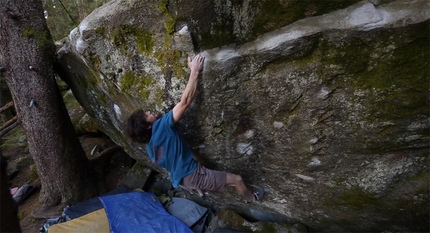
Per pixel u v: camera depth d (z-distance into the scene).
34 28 3.24
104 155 5.20
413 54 1.68
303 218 3.01
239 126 2.44
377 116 1.93
